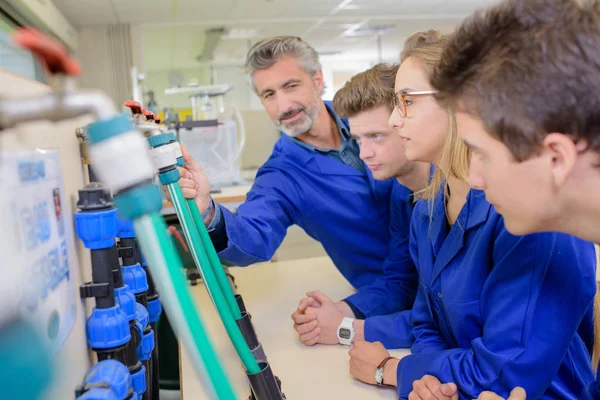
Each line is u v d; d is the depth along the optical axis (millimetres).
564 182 516
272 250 1378
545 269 782
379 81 1140
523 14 498
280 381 921
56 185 486
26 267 390
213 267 766
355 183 1482
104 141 334
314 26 7293
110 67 6457
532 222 566
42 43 289
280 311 1353
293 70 1474
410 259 1349
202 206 1092
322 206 1478
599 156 494
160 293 354
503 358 786
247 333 792
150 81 10547
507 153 525
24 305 379
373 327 1122
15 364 359
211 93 4242
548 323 778
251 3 5777
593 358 950
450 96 570
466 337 908
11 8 3932
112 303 542
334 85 10703
